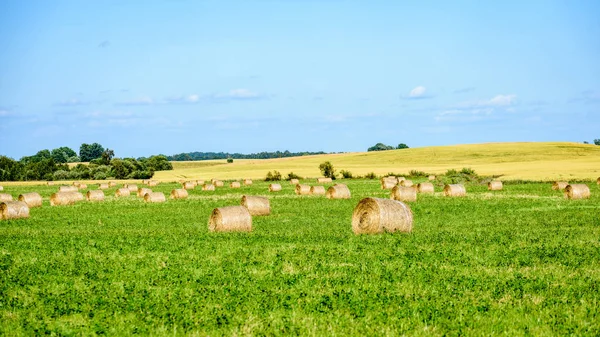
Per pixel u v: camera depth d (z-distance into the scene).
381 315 12.09
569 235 23.67
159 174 135.25
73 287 14.94
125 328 11.56
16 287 15.09
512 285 14.41
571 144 144.50
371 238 23.34
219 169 139.75
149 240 23.69
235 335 10.91
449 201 42.41
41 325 11.80
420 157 135.38
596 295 13.51
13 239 25.12
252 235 24.81
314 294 13.73
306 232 25.78
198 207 42.12
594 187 56.84
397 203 25.75
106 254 20.20
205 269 16.86
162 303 13.17
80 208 42.50
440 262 17.58
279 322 11.66
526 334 10.89
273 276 15.72
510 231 25.31
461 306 12.62
